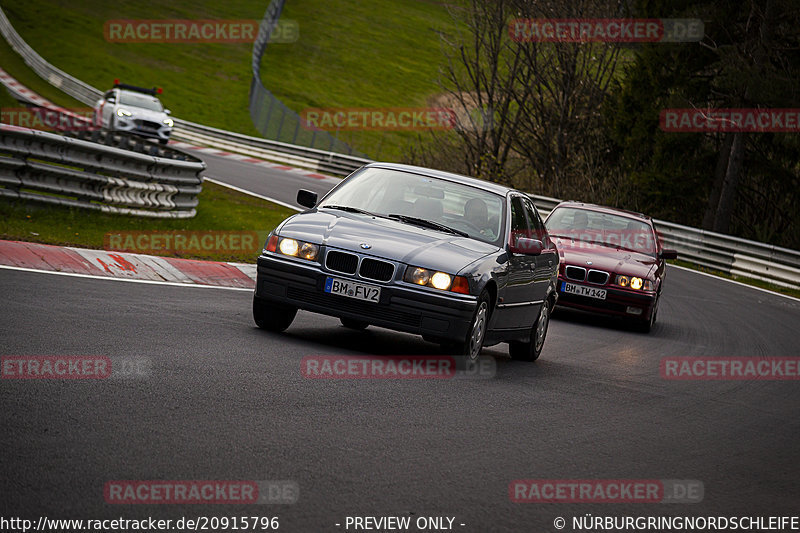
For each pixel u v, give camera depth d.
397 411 16.62
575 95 92.25
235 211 51.00
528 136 95.00
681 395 22.73
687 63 85.12
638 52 89.94
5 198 33.06
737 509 13.62
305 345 21.78
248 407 15.39
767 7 78.69
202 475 11.83
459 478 13.20
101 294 24.44
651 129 86.19
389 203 23.81
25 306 21.14
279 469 12.46
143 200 39.62
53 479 11.00
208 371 17.55
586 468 14.68
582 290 35.72
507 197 24.69
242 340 21.14
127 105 80.56
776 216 89.56
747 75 76.50
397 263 20.97
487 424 16.66
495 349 28.16
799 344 35.75
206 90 161.88
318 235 21.78
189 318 23.05
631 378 24.55
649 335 34.97
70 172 34.91
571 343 30.56
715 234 67.56
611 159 92.62
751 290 57.78
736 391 24.48
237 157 106.25
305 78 181.00
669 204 86.88
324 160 100.88
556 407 19.08
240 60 186.62
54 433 12.67
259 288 22.08
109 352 17.94
